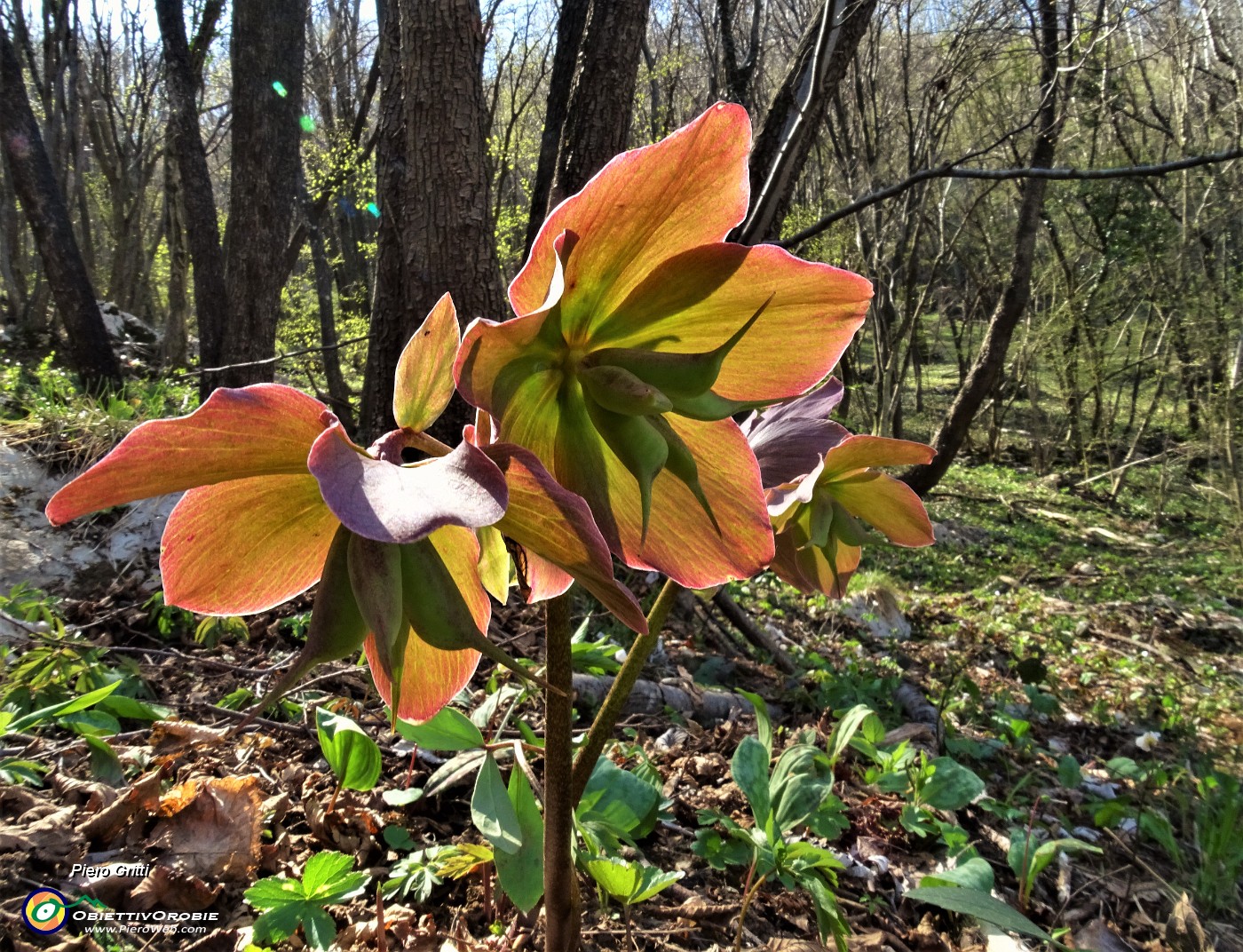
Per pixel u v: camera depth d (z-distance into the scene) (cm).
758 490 108
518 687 247
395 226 540
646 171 85
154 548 434
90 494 76
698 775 287
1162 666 696
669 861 229
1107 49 943
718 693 381
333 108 2134
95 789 204
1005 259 1823
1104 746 485
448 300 92
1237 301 1339
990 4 1116
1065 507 1430
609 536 99
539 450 99
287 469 86
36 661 267
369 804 225
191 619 356
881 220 1398
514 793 143
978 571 969
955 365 2612
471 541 100
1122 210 1511
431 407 95
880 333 1448
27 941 156
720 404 93
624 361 93
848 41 475
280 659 340
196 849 192
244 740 256
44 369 735
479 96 452
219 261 875
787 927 211
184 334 1247
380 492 69
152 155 2100
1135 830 339
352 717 276
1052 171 370
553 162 614
